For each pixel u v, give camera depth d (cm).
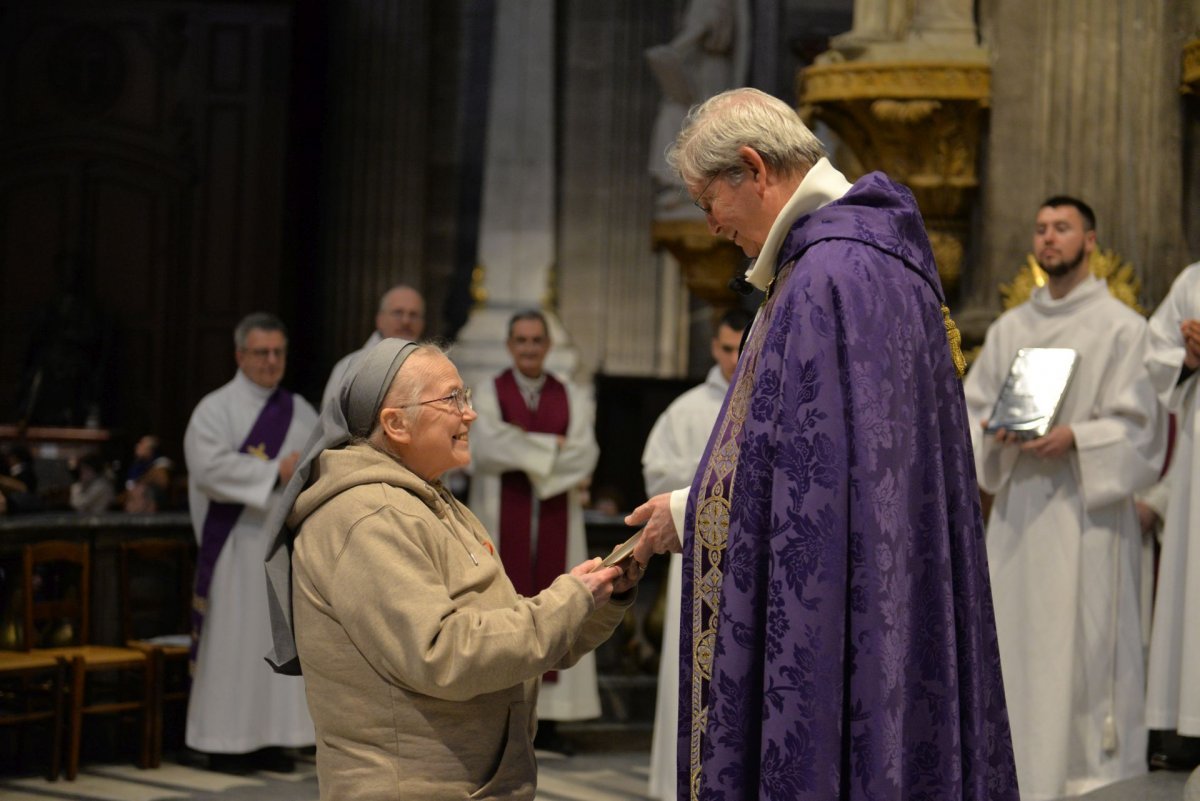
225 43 1431
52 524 630
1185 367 424
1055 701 436
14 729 642
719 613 222
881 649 211
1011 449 450
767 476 220
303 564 253
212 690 591
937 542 224
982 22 559
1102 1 529
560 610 247
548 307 1273
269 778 588
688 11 1027
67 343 1391
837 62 561
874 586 212
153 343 1427
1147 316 509
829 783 208
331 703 250
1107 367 443
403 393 260
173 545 660
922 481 225
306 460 260
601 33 1329
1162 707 422
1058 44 536
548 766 616
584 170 1323
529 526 632
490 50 1409
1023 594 446
